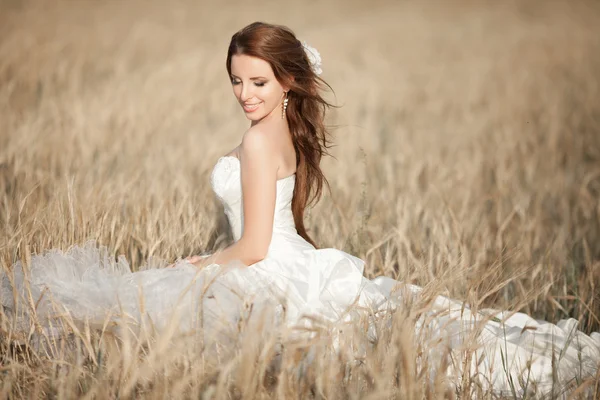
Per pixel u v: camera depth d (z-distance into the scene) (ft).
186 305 17.24
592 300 23.52
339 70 78.74
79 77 61.57
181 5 139.13
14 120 43.29
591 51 90.43
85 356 16.61
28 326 17.84
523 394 18.26
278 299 16.98
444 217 28.43
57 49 68.80
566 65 82.69
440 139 53.31
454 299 21.06
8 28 80.53
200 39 95.86
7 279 18.53
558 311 24.86
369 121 56.03
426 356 16.33
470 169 41.16
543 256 26.81
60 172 33.63
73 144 38.34
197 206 27.50
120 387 14.99
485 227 29.78
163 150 41.39
